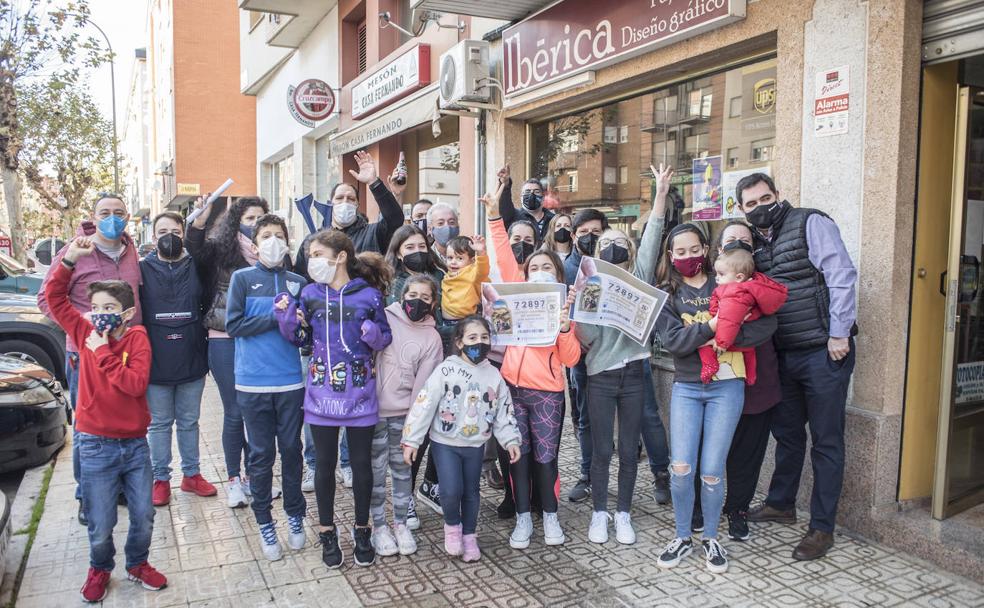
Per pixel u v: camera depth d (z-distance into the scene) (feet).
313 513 14.65
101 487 10.92
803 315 12.02
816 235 11.91
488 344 12.00
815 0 13.51
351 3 35.99
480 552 12.66
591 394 12.87
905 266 12.61
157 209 113.91
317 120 37.68
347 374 11.75
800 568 11.81
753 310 11.25
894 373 12.67
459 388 12.03
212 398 26.05
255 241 12.60
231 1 69.36
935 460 12.82
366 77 33.91
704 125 17.43
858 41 12.85
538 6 21.12
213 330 14.66
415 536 13.43
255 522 14.15
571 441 19.29
